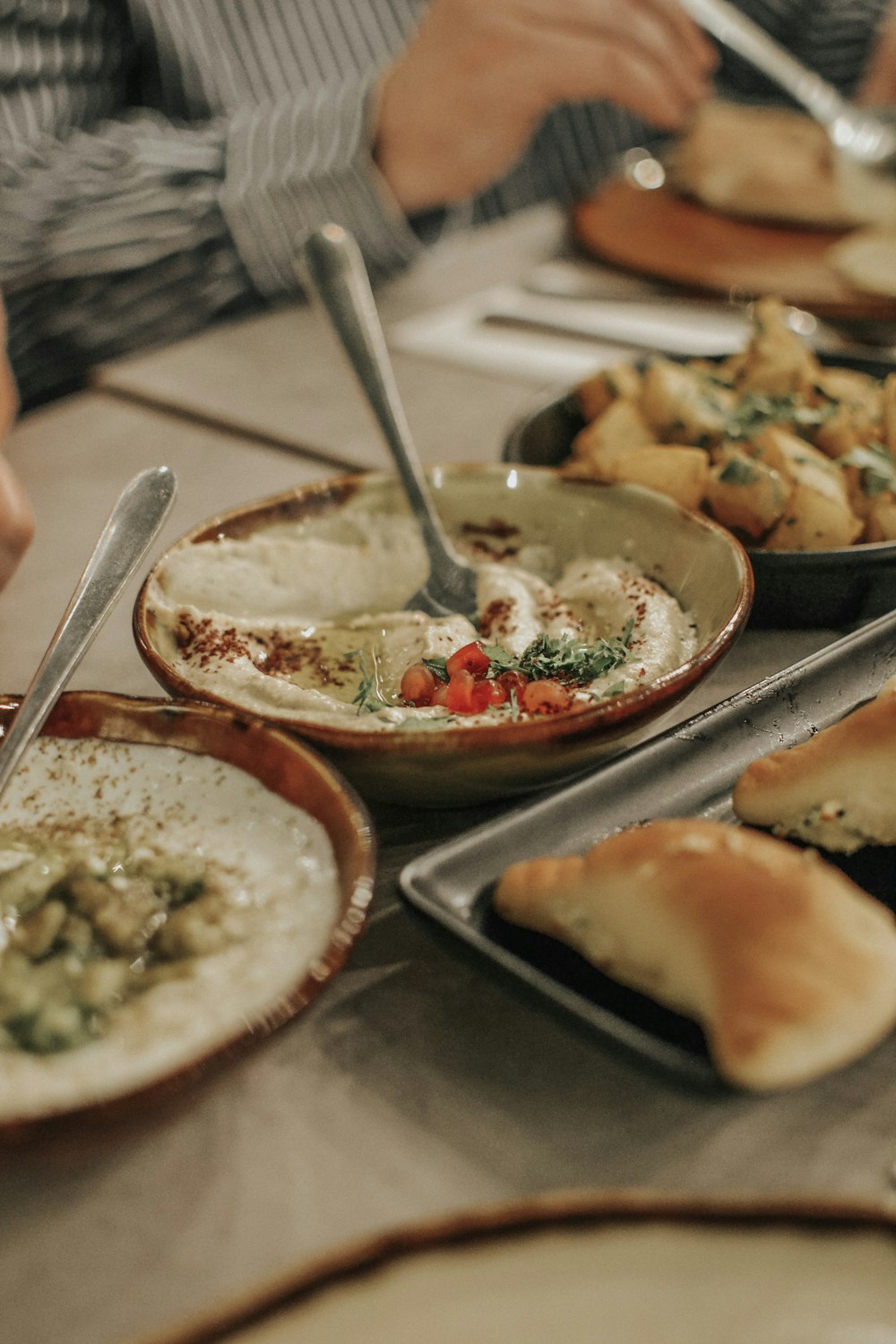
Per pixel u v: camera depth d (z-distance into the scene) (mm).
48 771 789
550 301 2117
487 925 706
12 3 2498
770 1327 447
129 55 2791
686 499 1136
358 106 2648
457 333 2002
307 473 1543
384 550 1126
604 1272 458
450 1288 452
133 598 1242
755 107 3037
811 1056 560
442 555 1102
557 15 2572
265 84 2918
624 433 1268
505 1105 621
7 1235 562
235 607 1051
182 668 936
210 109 2822
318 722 843
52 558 1339
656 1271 458
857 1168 575
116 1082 551
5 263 2324
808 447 1207
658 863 645
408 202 2707
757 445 1191
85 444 1674
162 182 2512
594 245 2240
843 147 2285
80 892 683
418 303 2150
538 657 936
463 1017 681
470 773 774
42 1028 590
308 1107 625
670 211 2412
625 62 2605
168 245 2498
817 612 1089
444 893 712
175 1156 601
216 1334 431
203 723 771
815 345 1845
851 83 3865
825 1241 463
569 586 1064
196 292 2568
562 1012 607
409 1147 599
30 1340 511
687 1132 601
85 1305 526
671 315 2023
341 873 658
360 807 675
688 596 1013
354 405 1759
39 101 2582
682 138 2674
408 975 714
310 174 2586
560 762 788
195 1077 524
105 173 2473
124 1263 545
